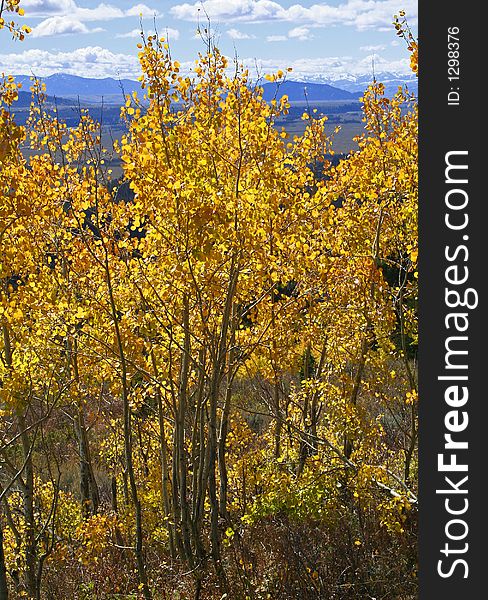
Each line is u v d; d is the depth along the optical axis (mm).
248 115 7180
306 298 9305
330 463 10117
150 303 8211
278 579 8258
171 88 7230
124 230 7977
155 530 11477
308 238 7891
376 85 9930
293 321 9758
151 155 6965
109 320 8789
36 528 10492
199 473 9031
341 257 9289
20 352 8977
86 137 7723
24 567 10523
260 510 9344
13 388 8703
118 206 7824
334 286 9266
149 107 7309
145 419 11641
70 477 14719
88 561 9414
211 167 7406
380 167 9797
